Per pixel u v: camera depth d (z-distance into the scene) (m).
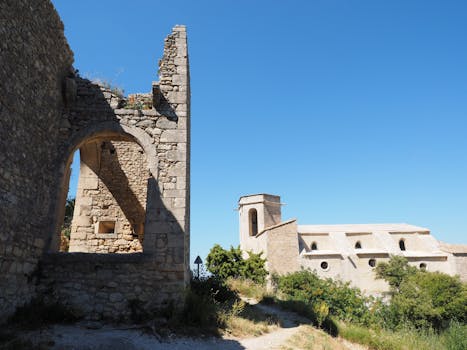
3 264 5.95
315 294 17.30
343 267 31.50
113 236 11.45
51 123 8.00
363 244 35.59
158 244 7.81
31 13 6.89
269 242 31.22
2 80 5.88
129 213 11.75
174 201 8.22
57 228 7.93
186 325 7.03
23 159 6.69
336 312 15.97
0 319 5.80
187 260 9.12
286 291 21.08
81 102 8.82
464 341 13.12
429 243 34.88
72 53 9.04
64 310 6.90
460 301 20.41
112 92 9.05
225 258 26.33
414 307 19.38
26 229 6.79
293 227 32.28
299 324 10.23
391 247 33.59
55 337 5.57
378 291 30.16
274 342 7.32
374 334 11.74
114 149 12.33
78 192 11.79
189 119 10.83
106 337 5.90
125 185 12.02
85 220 11.52
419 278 24.88
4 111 5.97
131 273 7.50
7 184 6.10
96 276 7.42
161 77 9.39
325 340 9.02
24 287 6.67
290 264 30.89
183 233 7.96
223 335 7.10
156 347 5.77
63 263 7.40
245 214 39.28
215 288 10.84
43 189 7.56
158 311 7.25
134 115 8.91
